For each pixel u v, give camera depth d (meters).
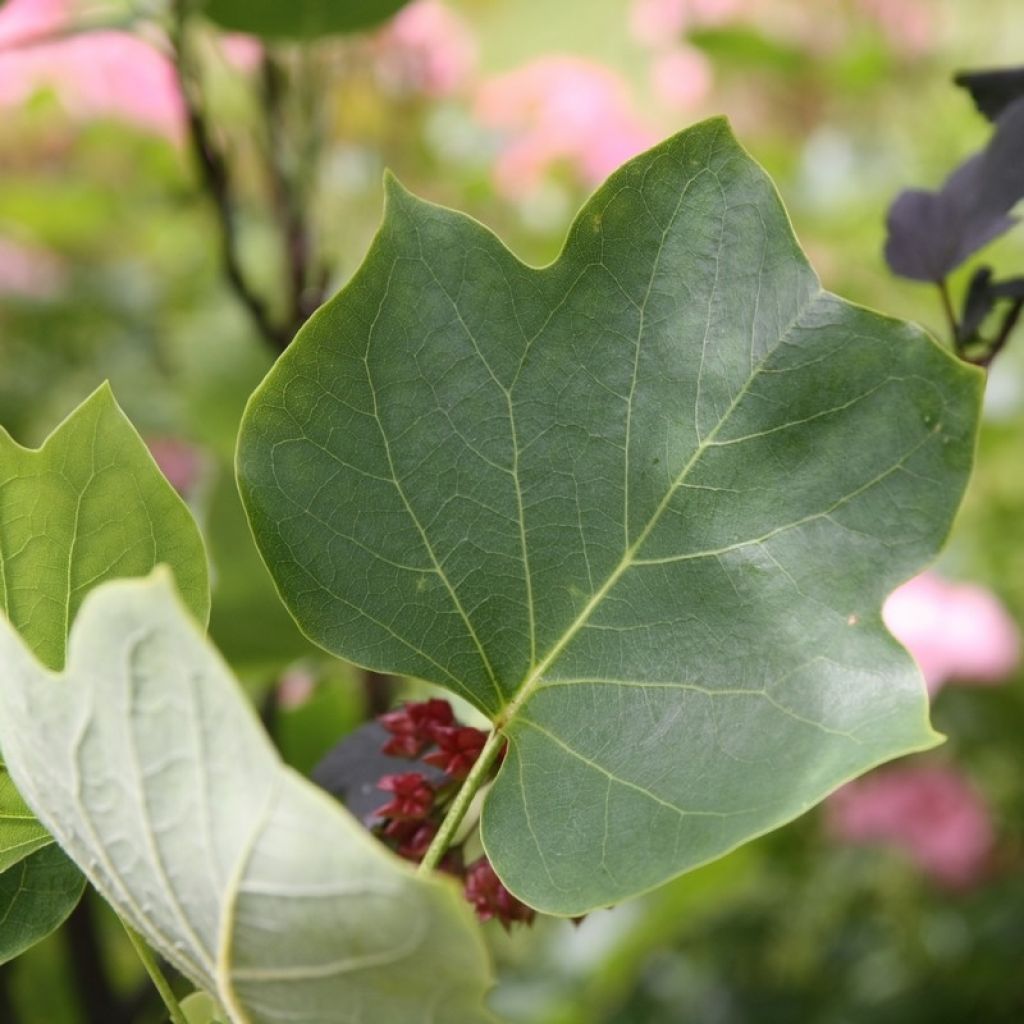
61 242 1.67
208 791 0.50
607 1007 1.59
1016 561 1.65
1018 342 1.67
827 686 0.55
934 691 1.35
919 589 1.39
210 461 1.23
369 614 0.58
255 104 1.13
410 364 0.58
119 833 0.52
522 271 0.58
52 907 0.60
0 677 0.52
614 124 1.63
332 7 0.85
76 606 0.58
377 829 0.63
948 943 1.58
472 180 1.62
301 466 0.58
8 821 0.59
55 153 1.54
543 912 0.55
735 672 0.56
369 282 0.58
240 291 0.98
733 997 1.58
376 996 0.52
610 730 0.57
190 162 1.31
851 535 0.56
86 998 0.99
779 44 1.53
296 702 0.89
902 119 1.76
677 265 0.57
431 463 0.58
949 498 0.55
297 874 0.50
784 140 1.81
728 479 0.57
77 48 1.38
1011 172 0.68
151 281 1.66
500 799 0.57
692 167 0.57
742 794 0.55
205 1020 0.60
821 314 0.56
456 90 1.59
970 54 1.65
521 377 0.58
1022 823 1.65
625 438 0.58
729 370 0.57
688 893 1.41
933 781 1.58
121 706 0.50
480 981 0.51
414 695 0.90
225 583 0.81
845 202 1.66
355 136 1.49
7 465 0.57
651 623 0.57
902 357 0.56
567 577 0.58
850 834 1.58
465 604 0.58
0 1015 0.99
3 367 1.57
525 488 0.58
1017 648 1.47
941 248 0.68
